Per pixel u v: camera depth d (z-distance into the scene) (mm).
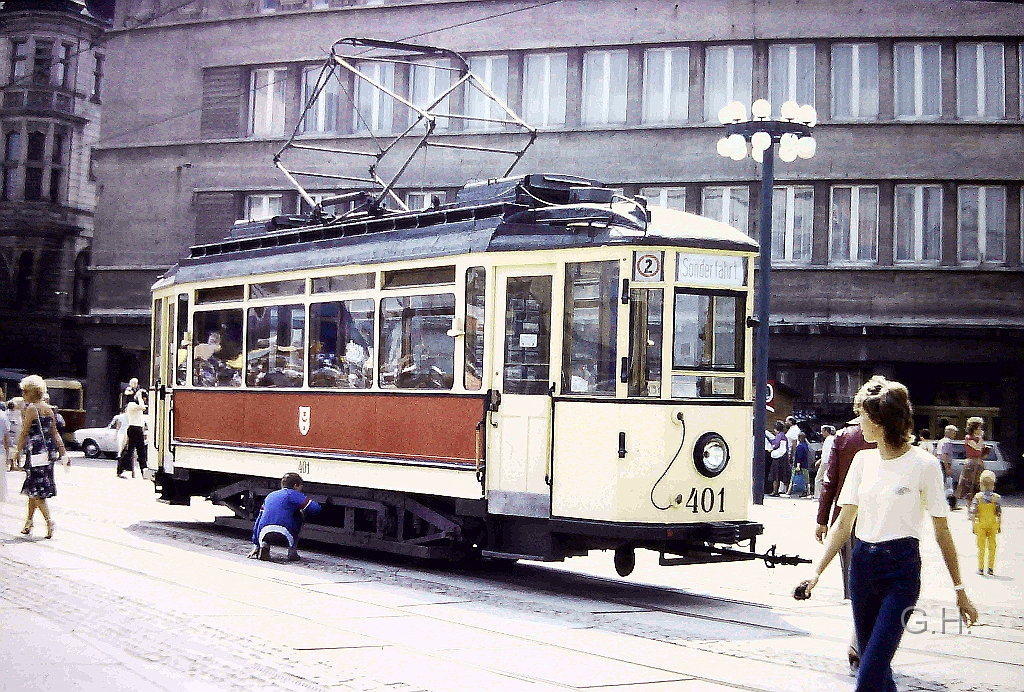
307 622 9305
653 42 33969
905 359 31875
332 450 13852
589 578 13195
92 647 7906
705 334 11383
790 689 7590
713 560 11273
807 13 33000
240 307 15617
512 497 11758
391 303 13203
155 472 17141
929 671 8336
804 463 27719
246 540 15562
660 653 8711
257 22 38531
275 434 14781
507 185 12859
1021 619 10789
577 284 11500
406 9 36531
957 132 32375
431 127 14680
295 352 14586
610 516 11070
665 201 34031
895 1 32562
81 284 53906
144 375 41406
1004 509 26375
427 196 36219
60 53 52688
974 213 32500
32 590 10375
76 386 40312
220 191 38875
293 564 13305
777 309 32844
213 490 16516
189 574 11867
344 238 14117
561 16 34812
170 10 39688
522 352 11828
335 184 37312
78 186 53438
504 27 35375
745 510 11484
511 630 9422
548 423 11547
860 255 32719
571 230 11586
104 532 15680
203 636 8500
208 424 16031
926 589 12938
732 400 11461
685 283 11297
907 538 6113
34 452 14602
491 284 12047
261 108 38688
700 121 33812
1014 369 32000
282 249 15078
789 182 33031
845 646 9203
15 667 7188
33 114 52094
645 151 34031
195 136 39312
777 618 10578
